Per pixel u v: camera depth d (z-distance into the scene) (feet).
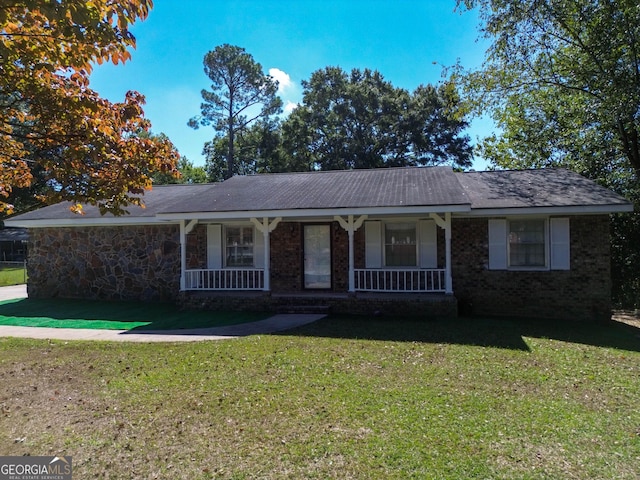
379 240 40.14
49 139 14.85
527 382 18.70
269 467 11.83
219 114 131.23
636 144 53.52
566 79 56.13
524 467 11.76
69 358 23.48
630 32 46.73
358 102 120.47
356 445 12.94
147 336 29.48
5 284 70.85
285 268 42.50
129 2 11.70
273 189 43.45
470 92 60.90
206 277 43.60
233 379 19.11
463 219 38.34
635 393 17.52
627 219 49.98
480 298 37.96
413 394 17.07
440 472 11.48
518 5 50.98
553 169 46.93
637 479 11.19
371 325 31.22
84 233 46.70
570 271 36.29
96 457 12.48
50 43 12.50
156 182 135.33
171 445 13.14
